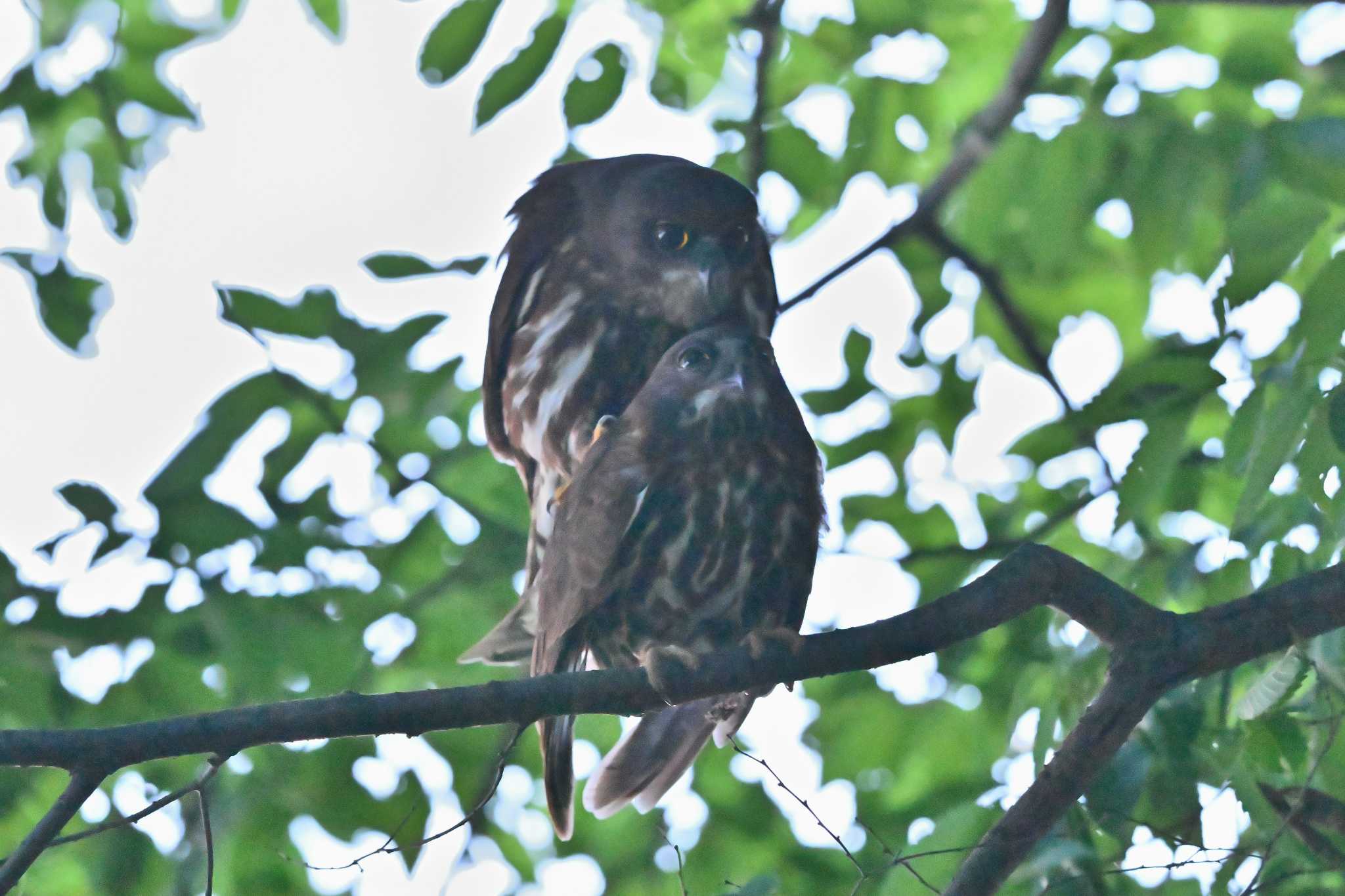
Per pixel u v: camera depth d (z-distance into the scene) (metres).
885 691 11.85
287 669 10.47
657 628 8.12
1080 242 11.20
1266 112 11.15
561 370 10.49
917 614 6.92
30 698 10.16
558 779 8.27
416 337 11.14
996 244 11.83
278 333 10.90
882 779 11.75
